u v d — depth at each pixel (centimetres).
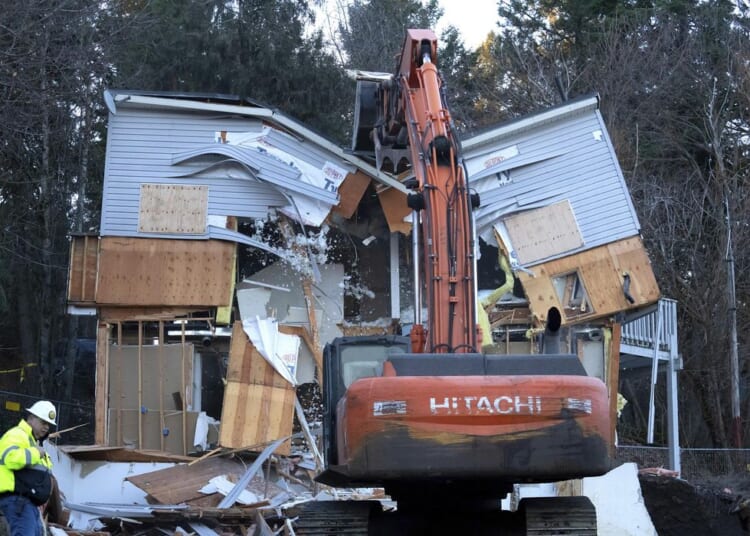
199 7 2938
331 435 961
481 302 1962
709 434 3130
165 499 1565
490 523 934
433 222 1005
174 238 1923
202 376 2409
